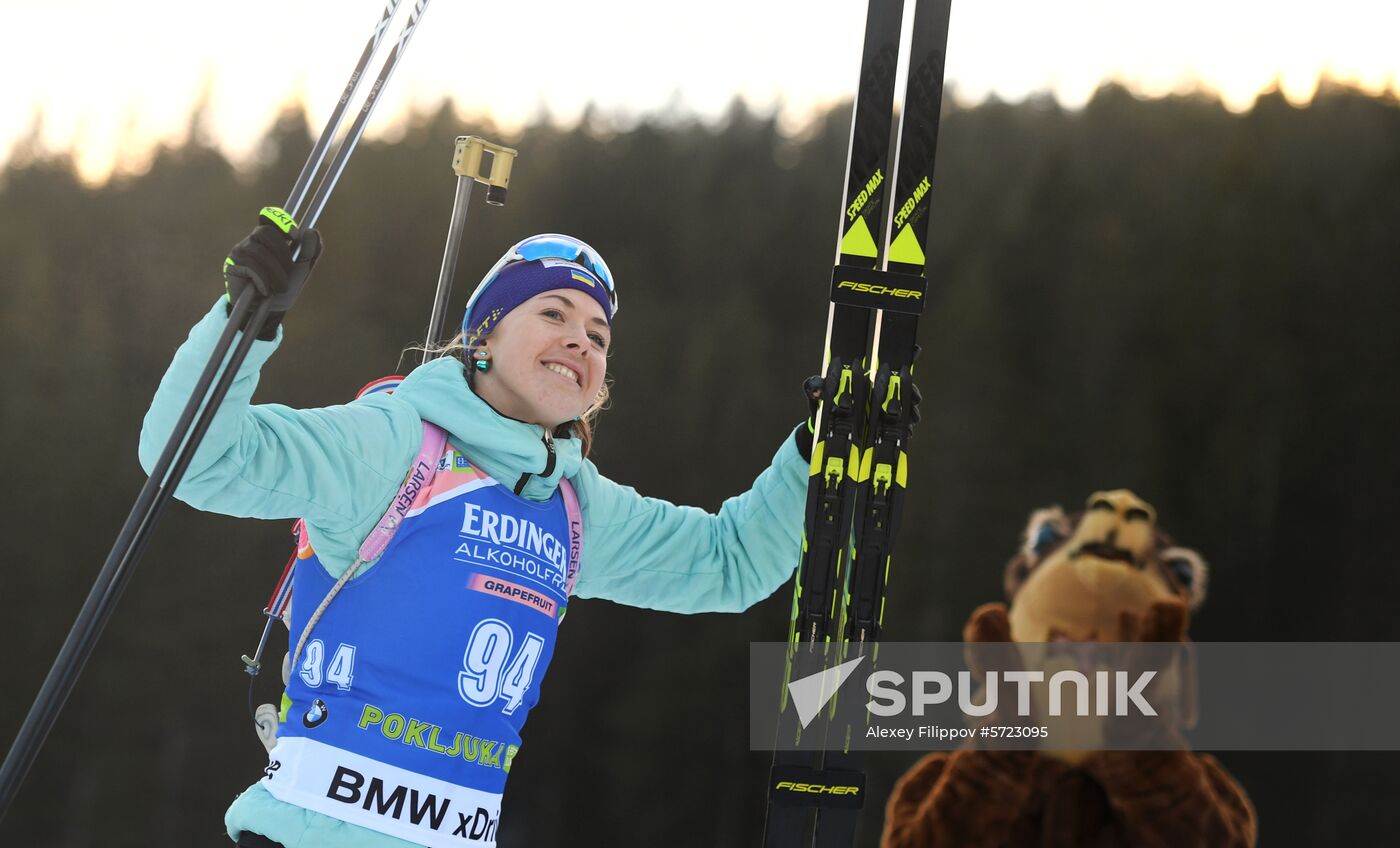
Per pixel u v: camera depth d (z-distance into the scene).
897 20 8.73
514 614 7.45
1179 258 43.72
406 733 7.06
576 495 8.19
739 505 8.95
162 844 43.16
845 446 8.27
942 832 26.05
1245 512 42.12
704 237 47.25
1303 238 43.06
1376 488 41.44
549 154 48.81
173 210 49.84
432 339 9.59
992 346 44.25
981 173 45.47
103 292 48.97
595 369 8.04
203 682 44.22
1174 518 42.53
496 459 7.60
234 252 6.62
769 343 46.22
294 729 7.13
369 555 7.19
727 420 45.78
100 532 46.75
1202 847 25.22
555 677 43.03
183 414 6.49
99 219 49.59
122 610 44.75
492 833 7.46
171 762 43.88
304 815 6.88
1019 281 44.53
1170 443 42.91
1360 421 41.84
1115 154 44.62
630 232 47.94
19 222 49.38
